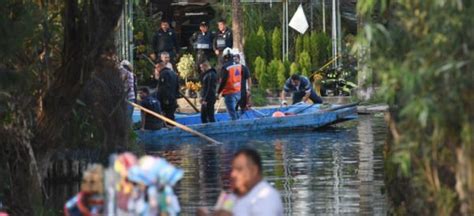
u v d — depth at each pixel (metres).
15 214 25.34
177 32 73.88
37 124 26.17
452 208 15.34
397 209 18.38
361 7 15.67
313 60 69.12
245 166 16.33
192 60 64.25
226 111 55.72
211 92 52.16
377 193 30.33
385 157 19.41
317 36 69.31
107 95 34.56
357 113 56.56
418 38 14.82
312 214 27.17
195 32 72.44
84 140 33.56
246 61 69.44
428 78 14.33
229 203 16.44
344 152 41.66
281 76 66.06
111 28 25.45
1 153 25.61
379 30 15.30
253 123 50.91
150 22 68.25
